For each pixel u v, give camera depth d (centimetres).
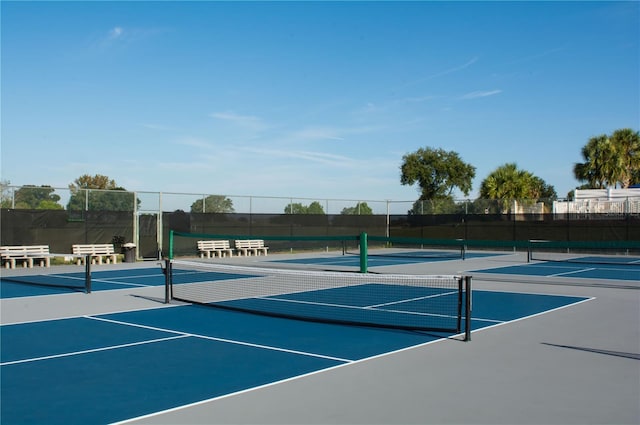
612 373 701
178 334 947
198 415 551
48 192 2428
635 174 4747
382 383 658
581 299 1368
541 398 602
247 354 803
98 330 984
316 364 746
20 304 1296
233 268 1244
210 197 2975
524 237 3375
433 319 1097
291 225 3338
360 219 3719
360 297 1424
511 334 943
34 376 693
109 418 546
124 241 2639
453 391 627
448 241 1914
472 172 4997
